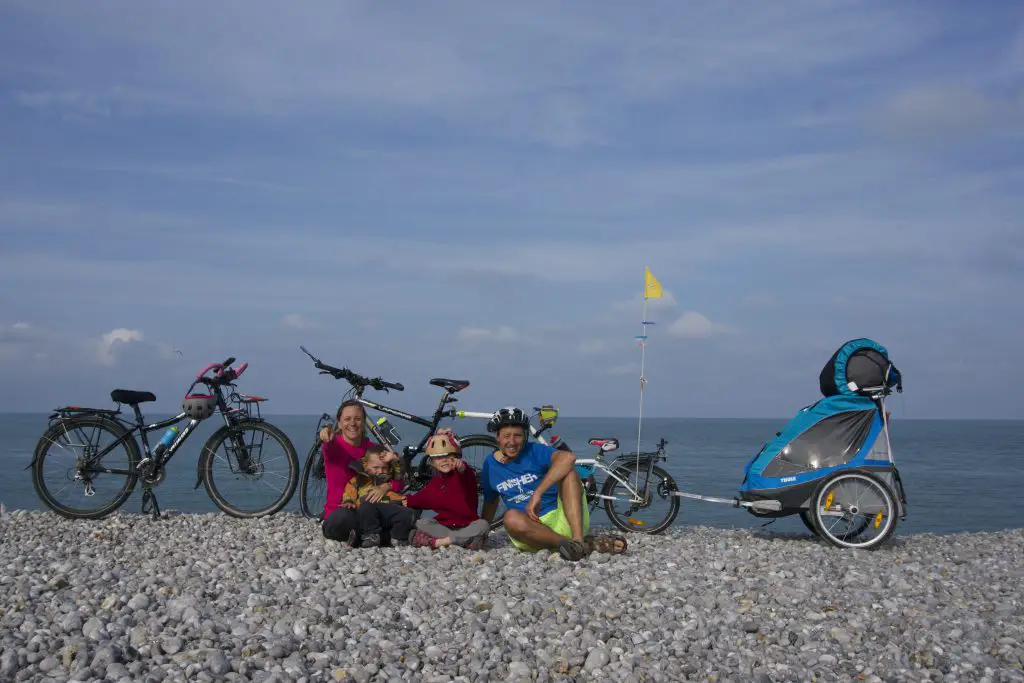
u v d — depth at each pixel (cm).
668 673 408
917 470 4353
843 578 640
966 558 752
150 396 845
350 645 436
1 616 475
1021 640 478
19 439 8831
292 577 591
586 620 493
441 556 670
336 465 743
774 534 902
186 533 763
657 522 871
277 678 374
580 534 697
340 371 808
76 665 385
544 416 836
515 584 570
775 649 454
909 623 507
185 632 442
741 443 9000
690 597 553
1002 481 3519
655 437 13288
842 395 809
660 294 890
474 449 842
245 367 856
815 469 797
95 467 827
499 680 398
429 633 464
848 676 413
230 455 845
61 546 711
